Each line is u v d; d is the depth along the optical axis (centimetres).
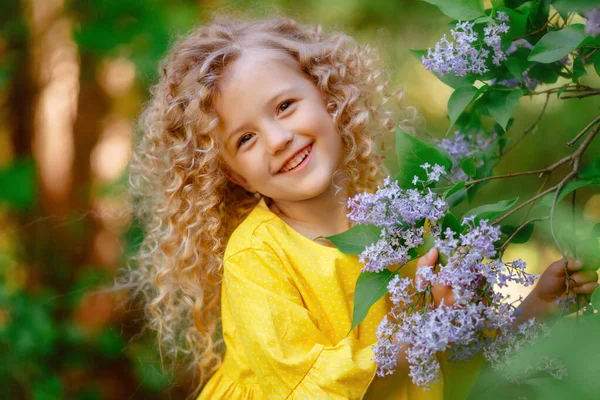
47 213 280
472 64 169
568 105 264
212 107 184
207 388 193
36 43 280
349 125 188
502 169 274
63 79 286
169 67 191
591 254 167
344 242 168
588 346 148
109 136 290
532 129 189
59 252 271
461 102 169
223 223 193
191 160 188
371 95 197
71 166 286
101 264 266
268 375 178
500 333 167
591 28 166
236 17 216
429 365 165
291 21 195
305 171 182
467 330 163
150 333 249
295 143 181
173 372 242
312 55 186
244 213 196
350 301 183
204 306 200
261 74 182
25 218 277
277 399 177
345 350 174
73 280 268
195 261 192
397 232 166
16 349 241
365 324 183
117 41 262
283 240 185
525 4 169
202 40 188
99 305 254
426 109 309
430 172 168
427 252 166
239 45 185
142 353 247
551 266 176
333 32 202
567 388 149
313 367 175
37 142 286
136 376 252
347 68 193
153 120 195
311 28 198
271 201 191
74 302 254
